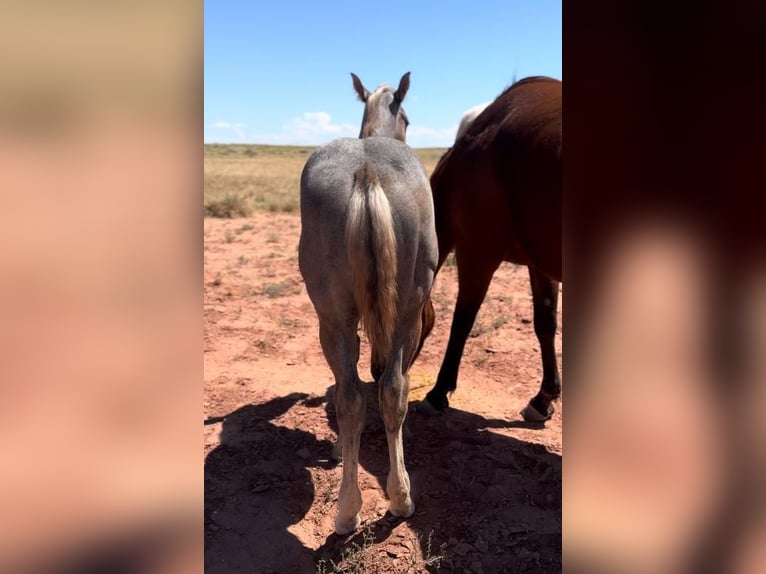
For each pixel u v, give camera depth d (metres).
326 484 3.46
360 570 2.70
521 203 3.49
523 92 3.74
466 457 3.71
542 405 4.25
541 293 4.13
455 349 4.33
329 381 5.03
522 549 2.86
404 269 2.84
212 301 7.21
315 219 2.82
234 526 3.06
